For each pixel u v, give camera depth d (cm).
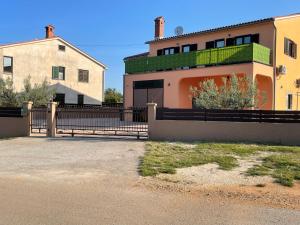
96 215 557
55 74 3650
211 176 848
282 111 1376
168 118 1523
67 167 955
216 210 593
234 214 573
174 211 584
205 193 704
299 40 2345
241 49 1895
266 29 2088
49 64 3594
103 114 1852
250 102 1561
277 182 792
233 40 2256
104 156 1123
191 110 1497
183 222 531
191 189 734
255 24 2125
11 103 2050
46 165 984
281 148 1227
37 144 1406
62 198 653
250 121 1423
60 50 3703
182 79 2198
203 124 1480
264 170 902
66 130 1738
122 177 839
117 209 589
